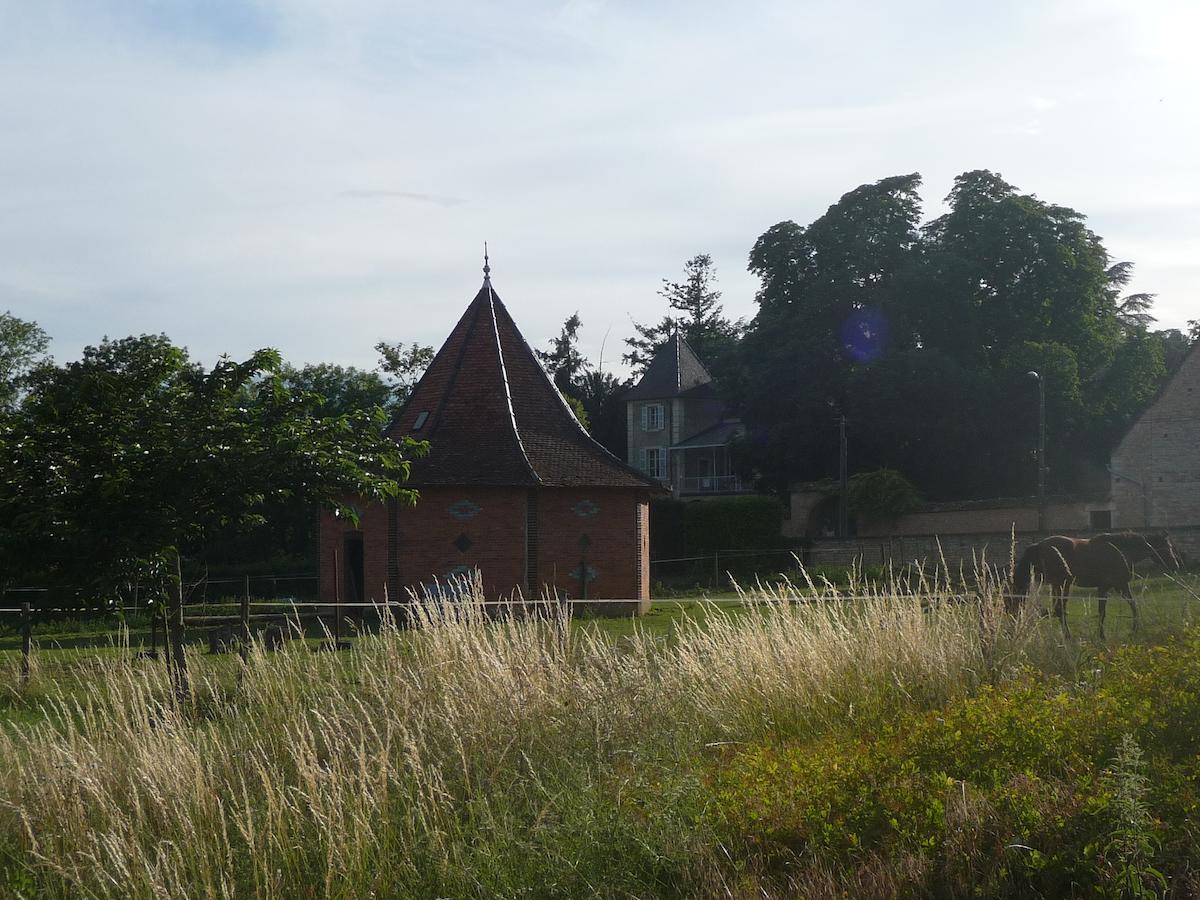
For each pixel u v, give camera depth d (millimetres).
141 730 8422
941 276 49312
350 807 6957
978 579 10938
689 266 86938
